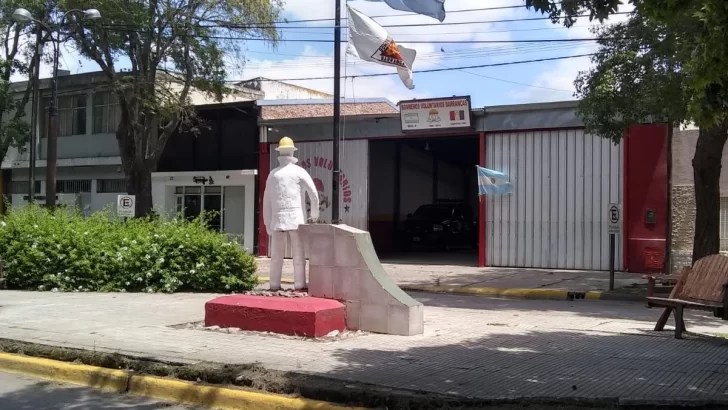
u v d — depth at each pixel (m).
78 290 14.18
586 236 19.70
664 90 12.23
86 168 29.70
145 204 23.11
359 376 6.52
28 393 6.82
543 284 16.62
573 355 7.63
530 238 20.56
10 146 29.45
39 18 22.05
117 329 9.27
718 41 5.50
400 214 30.28
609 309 12.79
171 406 6.38
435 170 33.28
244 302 9.31
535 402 5.59
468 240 30.33
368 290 9.05
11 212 16.17
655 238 18.61
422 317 9.07
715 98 5.81
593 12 6.91
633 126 18.89
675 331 8.94
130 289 14.20
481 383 6.29
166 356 7.46
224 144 26.11
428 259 24.75
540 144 20.41
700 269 8.90
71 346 8.08
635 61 13.05
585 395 5.81
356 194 23.38
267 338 8.58
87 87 29.33
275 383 6.33
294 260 10.12
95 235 14.89
